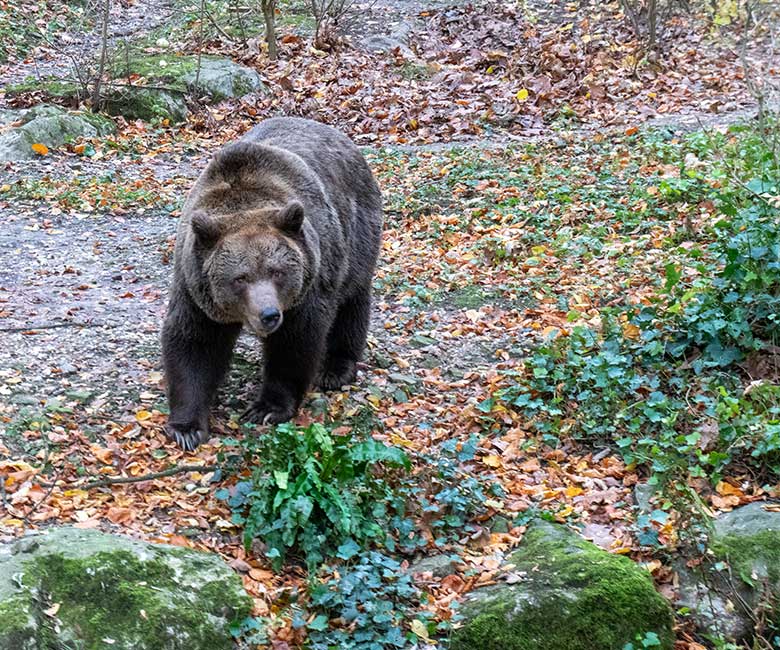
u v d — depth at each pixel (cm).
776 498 609
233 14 2020
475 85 1631
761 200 762
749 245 748
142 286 928
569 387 717
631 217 1027
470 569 545
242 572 528
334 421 677
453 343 816
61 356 736
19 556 467
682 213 1016
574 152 1270
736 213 796
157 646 452
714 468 635
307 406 709
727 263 767
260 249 597
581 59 1683
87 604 456
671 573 554
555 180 1152
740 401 659
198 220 606
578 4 1983
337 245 699
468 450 630
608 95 1562
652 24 1694
